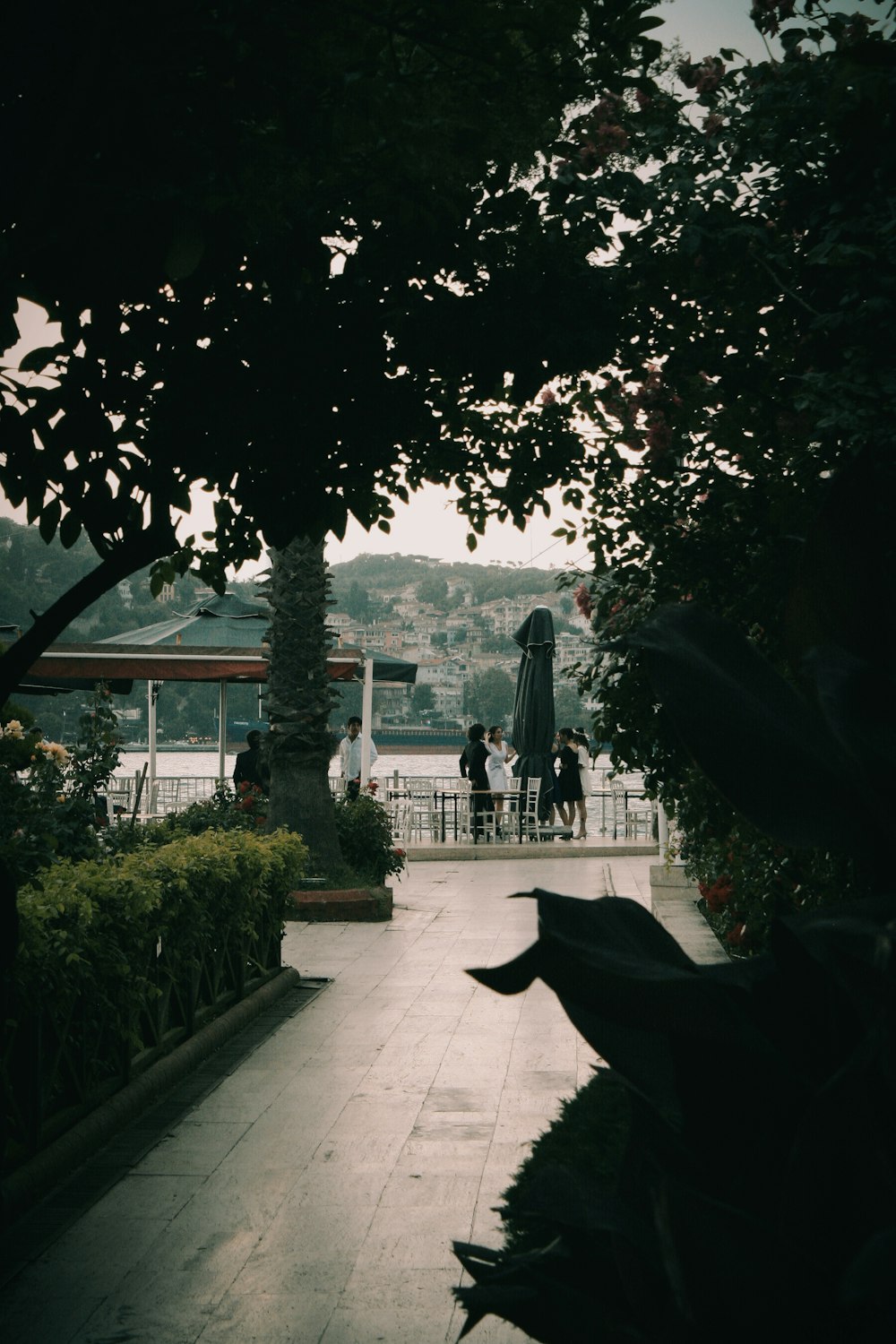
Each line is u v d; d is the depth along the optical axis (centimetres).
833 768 155
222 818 1427
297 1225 495
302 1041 806
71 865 712
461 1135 607
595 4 354
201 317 414
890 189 443
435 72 367
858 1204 126
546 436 564
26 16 293
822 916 139
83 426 391
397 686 2169
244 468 444
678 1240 127
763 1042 141
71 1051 588
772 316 520
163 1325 406
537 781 2220
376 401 457
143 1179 548
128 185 335
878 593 166
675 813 623
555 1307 144
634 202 485
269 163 343
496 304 459
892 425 420
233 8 305
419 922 1320
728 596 529
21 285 323
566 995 145
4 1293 432
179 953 733
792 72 488
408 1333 398
